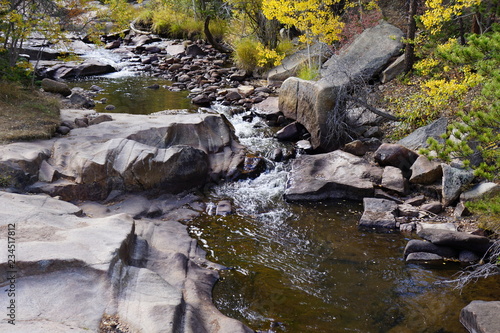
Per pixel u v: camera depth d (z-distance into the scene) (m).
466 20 12.13
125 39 22.23
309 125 10.59
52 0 10.78
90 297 4.26
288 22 12.07
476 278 5.89
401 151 8.67
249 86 14.65
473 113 6.27
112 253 4.79
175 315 4.26
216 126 9.67
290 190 8.29
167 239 6.40
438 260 6.30
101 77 16.39
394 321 5.09
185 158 8.16
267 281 5.82
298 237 6.98
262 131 11.40
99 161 7.45
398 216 7.50
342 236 7.00
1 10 10.06
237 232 7.08
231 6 18.92
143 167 7.68
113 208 7.25
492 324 4.65
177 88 14.95
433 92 8.41
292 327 4.97
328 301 5.45
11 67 10.48
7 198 6.00
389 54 12.25
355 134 10.27
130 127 8.91
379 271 6.08
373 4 13.59
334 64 11.95
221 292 5.53
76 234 5.15
